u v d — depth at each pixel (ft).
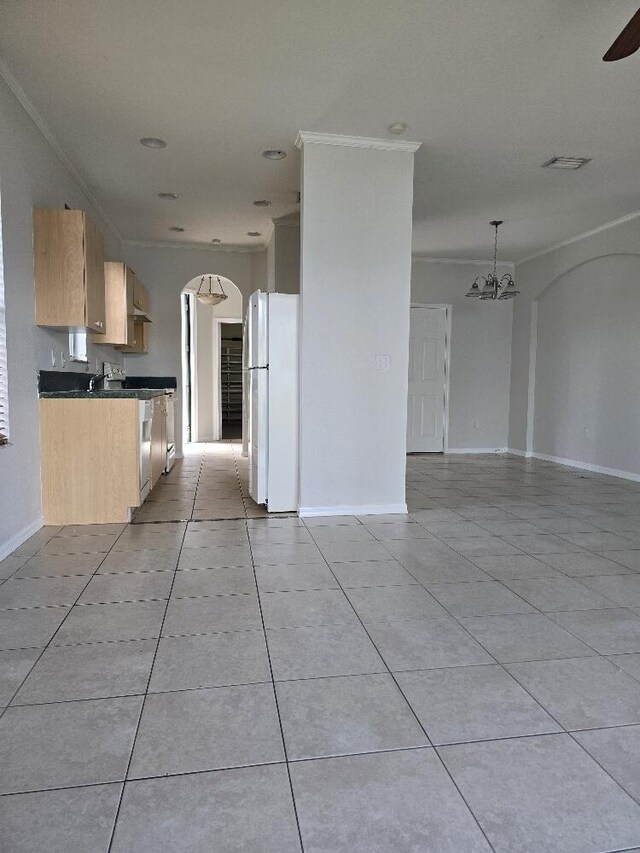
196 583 8.69
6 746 4.80
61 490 11.94
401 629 7.16
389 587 8.62
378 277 12.66
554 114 11.13
